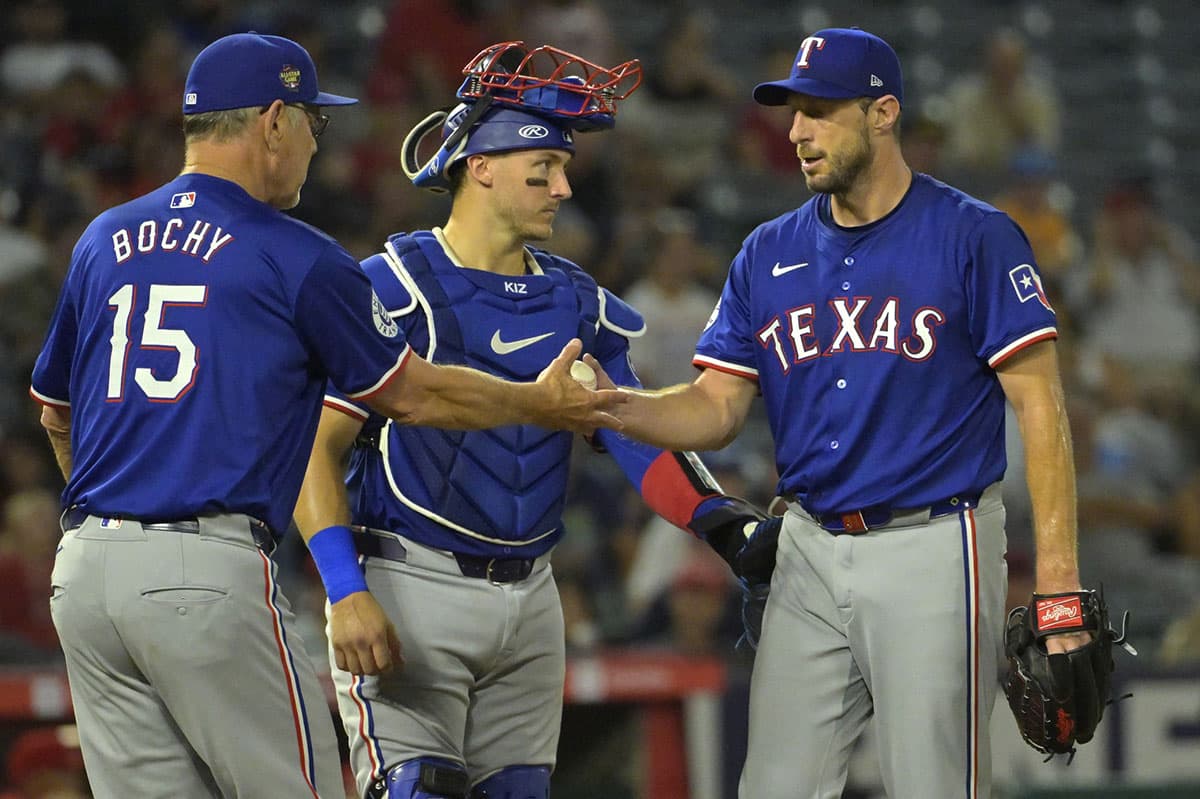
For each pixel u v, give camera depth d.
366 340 14.34
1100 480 37.38
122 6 42.97
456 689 15.91
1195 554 36.50
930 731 14.72
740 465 30.48
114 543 13.79
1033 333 14.60
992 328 14.73
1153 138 54.44
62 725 23.27
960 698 14.76
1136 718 26.38
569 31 45.25
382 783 15.75
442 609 15.75
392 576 15.80
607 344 16.91
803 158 15.18
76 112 39.06
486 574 15.95
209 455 13.84
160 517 13.75
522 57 16.09
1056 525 14.45
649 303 37.28
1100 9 58.12
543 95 15.77
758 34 53.03
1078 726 14.60
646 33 51.22
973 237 14.83
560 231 38.72
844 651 15.35
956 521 14.88
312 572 29.11
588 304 16.55
